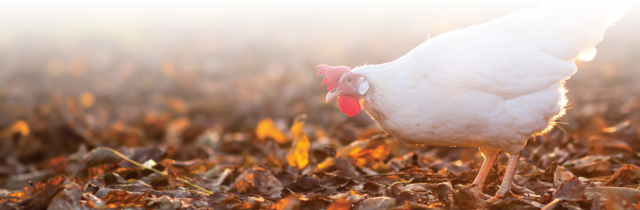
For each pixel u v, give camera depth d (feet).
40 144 19.04
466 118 8.93
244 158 16.94
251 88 36.45
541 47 9.22
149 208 9.12
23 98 27.96
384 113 9.56
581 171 11.51
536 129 9.24
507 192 9.10
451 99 8.81
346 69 9.99
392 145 14.12
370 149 12.97
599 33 9.39
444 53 9.02
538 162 12.67
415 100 9.05
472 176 11.18
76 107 25.48
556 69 9.07
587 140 13.60
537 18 9.47
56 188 8.75
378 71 9.62
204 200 9.49
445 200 8.81
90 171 12.30
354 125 22.18
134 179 11.83
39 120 21.80
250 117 26.37
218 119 27.43
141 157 13.57
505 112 8.96
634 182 9.93
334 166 13.14
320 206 8.68
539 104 9.03
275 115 26.12
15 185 14.99
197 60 50.42
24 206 8.71
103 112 29.35
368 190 10.55
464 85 8.75
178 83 37.52
